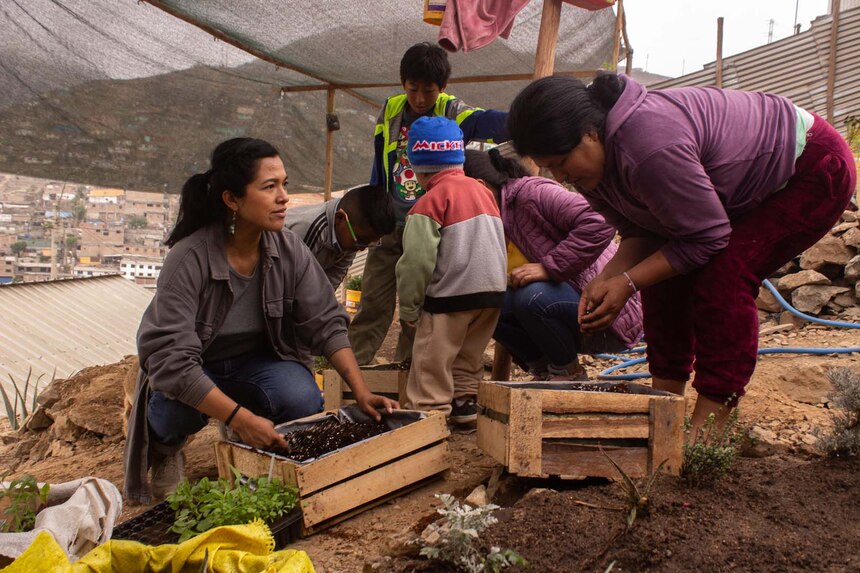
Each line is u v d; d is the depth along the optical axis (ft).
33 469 15.61
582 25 24.93
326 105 29.94
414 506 10.05
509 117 9.39
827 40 44.42
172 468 11.48
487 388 10.14
